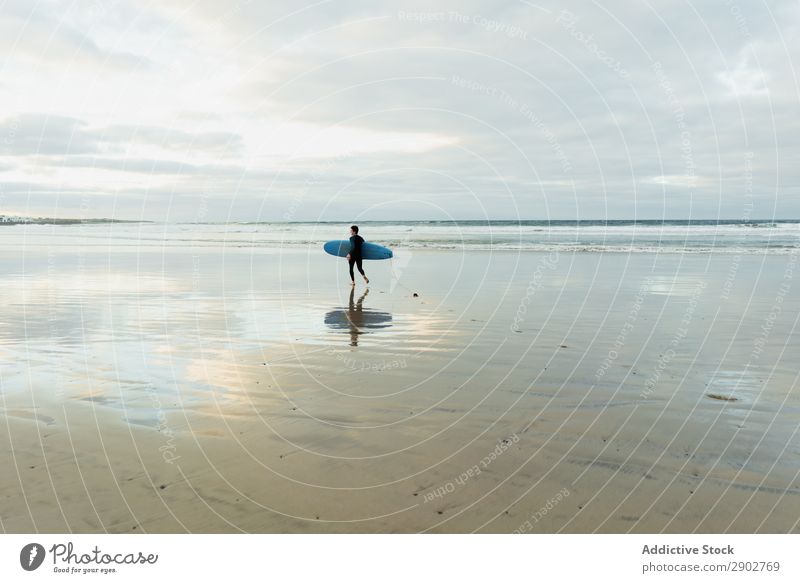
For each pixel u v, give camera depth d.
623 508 3.10
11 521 2.98
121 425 4.25
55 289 11.81
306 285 12.78
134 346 6.93
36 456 3.71
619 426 4.21
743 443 3.87
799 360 6.06
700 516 3.01
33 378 5.51
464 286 12.45
